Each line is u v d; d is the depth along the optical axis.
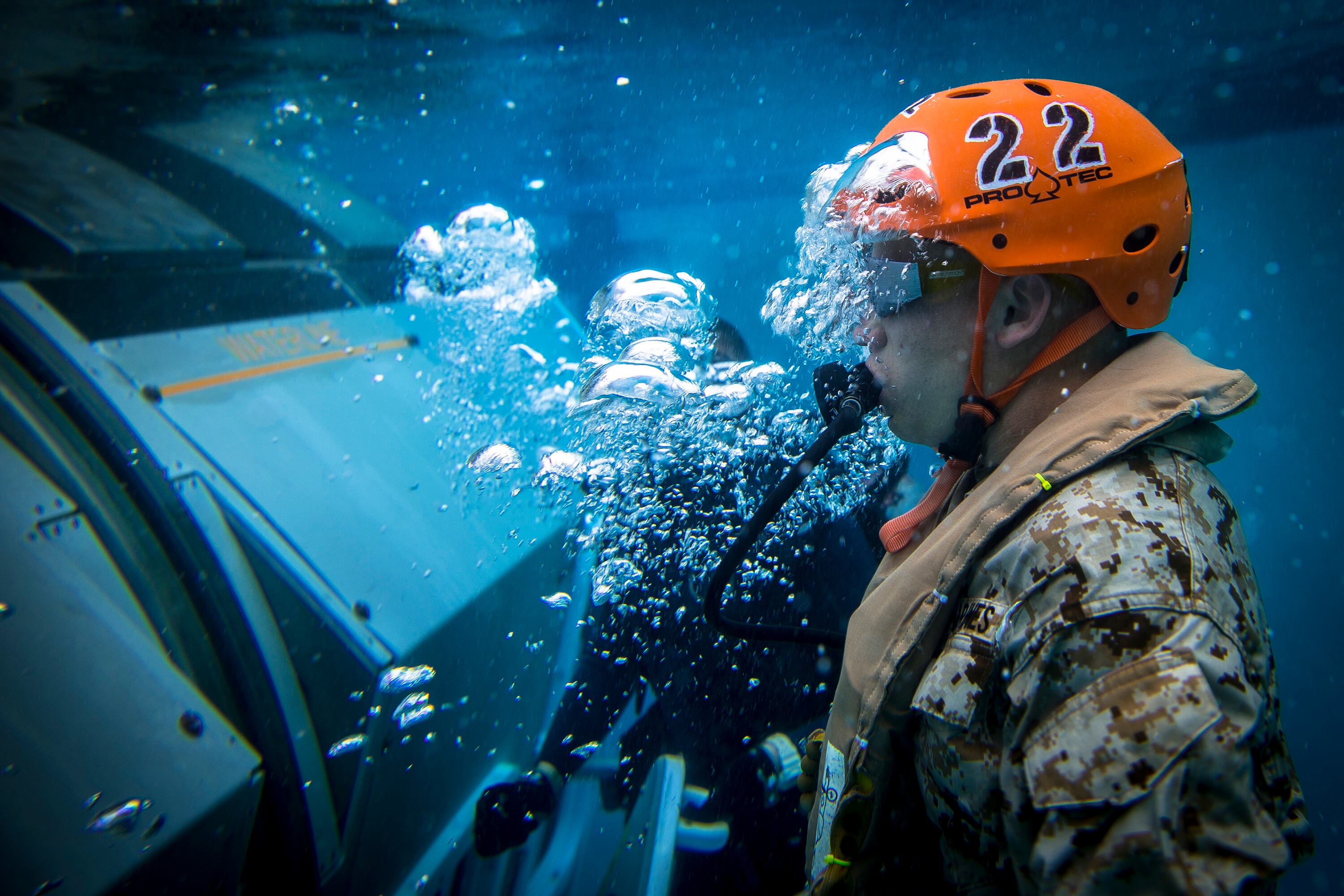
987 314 0.76
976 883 0.73
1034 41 6.42
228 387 1.36
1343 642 10.18
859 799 0.80
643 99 7.07
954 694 0.69
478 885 1.65
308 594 1.19
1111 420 0.68
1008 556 0.68
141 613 0.99
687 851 1.70
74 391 1.13
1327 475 18.66
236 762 0.96
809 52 6.19
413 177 8.73
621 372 1.53
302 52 4.24
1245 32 6.34
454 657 1.43
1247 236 15.92
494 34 4.89
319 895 1.15
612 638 1.61
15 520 0.94
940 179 0.75
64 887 0.77
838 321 0.90
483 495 1.66
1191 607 0.58
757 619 1.58
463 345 1.98
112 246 1.37
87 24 3.22
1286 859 0.54
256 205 1.89
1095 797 0.56
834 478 1.61
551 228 12.08
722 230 13.38
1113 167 0.73
